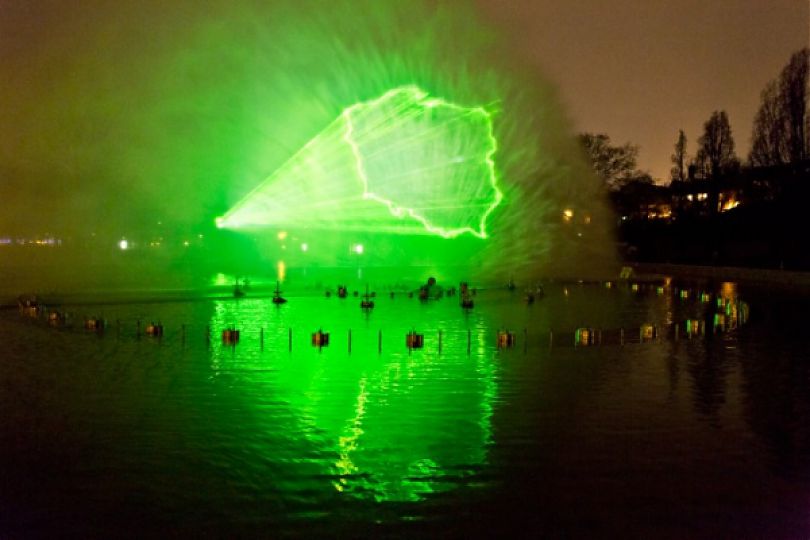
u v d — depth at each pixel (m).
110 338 18.89
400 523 7.20
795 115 43.03
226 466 8.80
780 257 45.22
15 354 16.41
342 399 12.09
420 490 8.05
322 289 35.91
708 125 53.56
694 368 14.75
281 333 20.03
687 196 59.97
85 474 8.53
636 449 9.45
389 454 9.26
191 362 15.41
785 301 29.88
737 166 50.94
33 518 7.33
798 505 7.64
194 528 7.09
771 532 7.02
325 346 17.59
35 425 10.53
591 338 18.31
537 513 7.45
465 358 15.92
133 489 8.07
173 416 11.03
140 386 13.05
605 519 7.31
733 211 51.09
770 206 45.72
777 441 9.77
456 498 7.83
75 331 20.27
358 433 10.16
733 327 21.31
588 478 8.41
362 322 22.80
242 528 7.08
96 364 15.16
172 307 27.47
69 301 29.84
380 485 8.20
